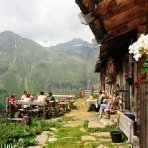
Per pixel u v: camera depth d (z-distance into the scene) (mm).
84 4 6715
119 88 20609
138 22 8289
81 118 21156
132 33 11578
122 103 18938
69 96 30016
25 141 12289
